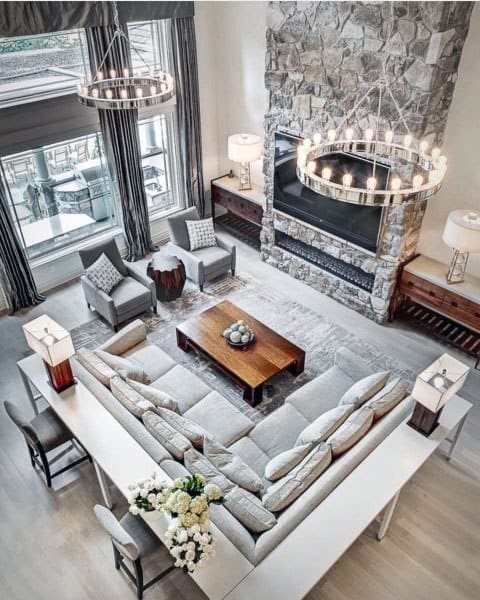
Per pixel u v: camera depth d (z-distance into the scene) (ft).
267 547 10.90
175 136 26.09
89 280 21.26
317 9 18.29
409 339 20.90
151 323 21.66
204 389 16.62
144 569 13.08
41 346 13.83
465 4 15.90
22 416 14.24
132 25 22.40
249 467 13.75
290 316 22.07
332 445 13.06
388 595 12.84
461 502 14.96
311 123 20.51
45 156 21.99
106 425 13.82
